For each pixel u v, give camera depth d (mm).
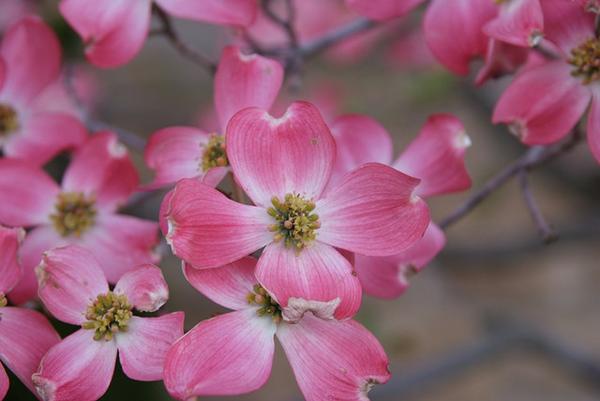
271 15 813
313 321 628
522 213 1507
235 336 623
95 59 705
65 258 632
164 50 1626
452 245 1432
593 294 1485
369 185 636
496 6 690
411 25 1247
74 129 746
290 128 639
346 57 1257
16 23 745
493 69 680
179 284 1271
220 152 665
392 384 1152
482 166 1472
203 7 706
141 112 1562
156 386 989
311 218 637
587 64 669
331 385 622
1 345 629
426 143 686
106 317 626
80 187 703
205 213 624
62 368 623
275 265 629
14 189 699
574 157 1470
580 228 1380
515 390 1378
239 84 667
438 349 1298
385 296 656
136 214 937
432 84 1141
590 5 646
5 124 742
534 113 672
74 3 704
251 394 1280
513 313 1313
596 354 1380
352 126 686
